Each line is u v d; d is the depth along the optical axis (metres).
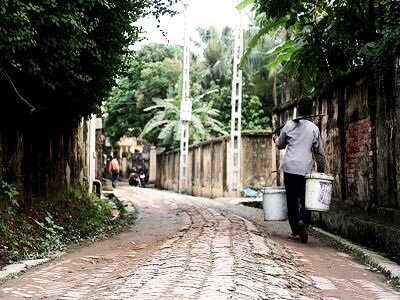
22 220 9.47
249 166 25.45
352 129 10.56
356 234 9.98
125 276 6.07
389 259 7.96
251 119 35.75
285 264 6.99
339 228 10.98
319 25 11.45
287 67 12.66
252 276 5.67
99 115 13.38
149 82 40.16
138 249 9.05
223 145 26.83
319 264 7.63
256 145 25.50
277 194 10.14
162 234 11.41
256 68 34.06
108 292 5.35
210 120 36.75
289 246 8.99
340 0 10.90
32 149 10.97
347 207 10.75
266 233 10.43
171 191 39.12
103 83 11.23
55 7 7.47
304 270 7.07
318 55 11.62
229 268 5.89
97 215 14.05
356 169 10.33
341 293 5.88
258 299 4.76
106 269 7.14
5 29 6.94
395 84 8.45
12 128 9.84
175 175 38.50
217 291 4.79
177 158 37.81
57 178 12.83
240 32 25.78
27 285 6.21
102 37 9.65
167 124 37.72
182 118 33.47
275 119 16.53
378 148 9.27
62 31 7.89
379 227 8.91
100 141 27.19
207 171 30.11
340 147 11.25
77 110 12.13
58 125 12.80
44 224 10.20
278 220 10.13
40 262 7.75
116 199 22.62
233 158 25.27
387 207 8.91
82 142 16.02
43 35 7.86
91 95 11.42
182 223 13.10
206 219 13.50
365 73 9.80
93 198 16.94
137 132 43.00
